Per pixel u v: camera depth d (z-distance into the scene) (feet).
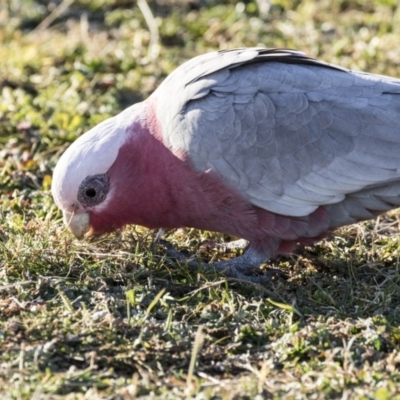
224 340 30.35
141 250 36.29
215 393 26.40
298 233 34.88
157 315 31.71
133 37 59.16
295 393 26.48
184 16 62.54
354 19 61.77
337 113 33.50
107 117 47.52
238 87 33.81
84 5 64.34
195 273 35.22
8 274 34.24
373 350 29.14
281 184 33.76
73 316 30.53
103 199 34.91
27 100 49.47
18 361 27.84
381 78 34.78
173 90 34.68
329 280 34.83
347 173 33.45
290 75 34.06
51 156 44.68
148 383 26.94
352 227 38.83
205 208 34.55
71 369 27.55
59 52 56.08
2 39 59.16
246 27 60.13
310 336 29.60
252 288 34.12
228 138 33.42
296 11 63.57
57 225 37.47
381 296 33.19
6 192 41.39
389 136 33.32
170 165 34.01
